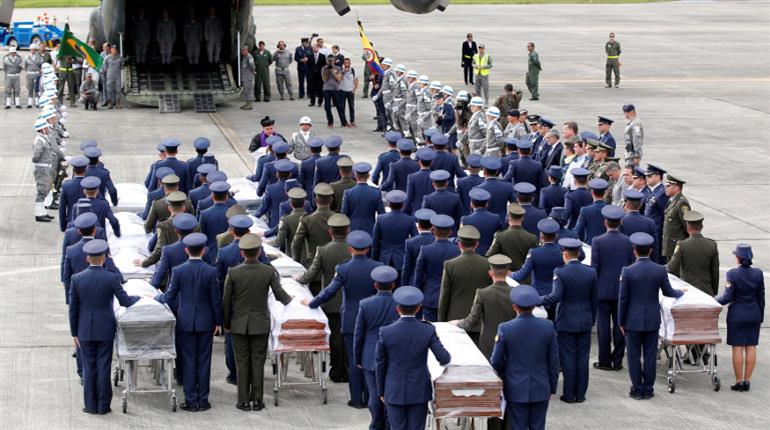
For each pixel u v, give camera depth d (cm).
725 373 2095
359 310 1762
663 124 4734
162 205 2288
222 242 2055
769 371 2109
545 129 3103
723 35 8650
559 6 11512
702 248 2081
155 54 5203
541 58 6944
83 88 4822
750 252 1966
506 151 3136
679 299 1948
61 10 9706
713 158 4081
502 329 1655
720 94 5594
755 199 3484
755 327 1981
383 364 1636
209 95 4894
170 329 1842
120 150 3981
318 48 5075
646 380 1958
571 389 1944
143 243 2280
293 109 4981
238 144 4116
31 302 2442
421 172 2517
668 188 2395
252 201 2728
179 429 1812
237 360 1880
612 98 5375
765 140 4441
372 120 4703
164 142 2645
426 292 1995
